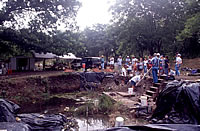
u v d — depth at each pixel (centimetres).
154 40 2200
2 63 1927
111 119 675
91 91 1401
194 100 539
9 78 1256
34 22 1700
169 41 2108
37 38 1736
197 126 240
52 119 608
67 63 2833
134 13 2183
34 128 536
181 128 238
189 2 1991
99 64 2138
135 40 2256
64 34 1995
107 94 1110
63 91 1377
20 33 1675
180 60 1118
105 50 4225
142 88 1043
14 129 371
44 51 1917
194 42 2430
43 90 1266
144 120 650
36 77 1305
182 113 552
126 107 770
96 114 771
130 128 255
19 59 2348
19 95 1099
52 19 1683
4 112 517
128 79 1330
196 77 1004
